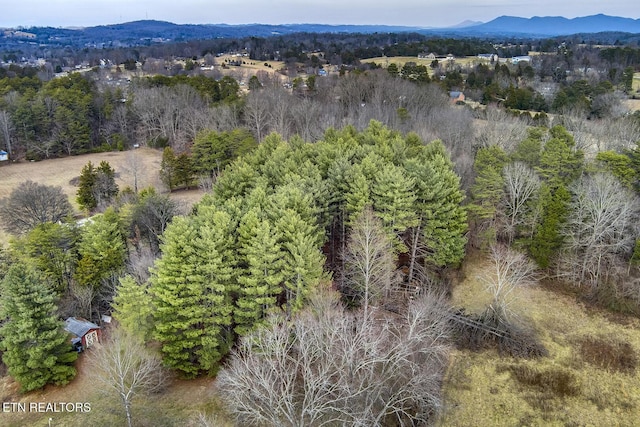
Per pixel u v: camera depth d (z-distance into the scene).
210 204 35.91
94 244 35.84
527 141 44.25
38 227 36.72
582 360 30.50
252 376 26.20
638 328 33.16
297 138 53.66
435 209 35.69
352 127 56.78
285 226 30.67
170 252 28.50
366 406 23.09
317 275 29.59
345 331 23.89
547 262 37.94
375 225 33.19
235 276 30.77
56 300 32.44
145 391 27.81
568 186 38.56
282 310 30.97
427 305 27.67
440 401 26.14
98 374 26.03
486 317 32.41
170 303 28.36
